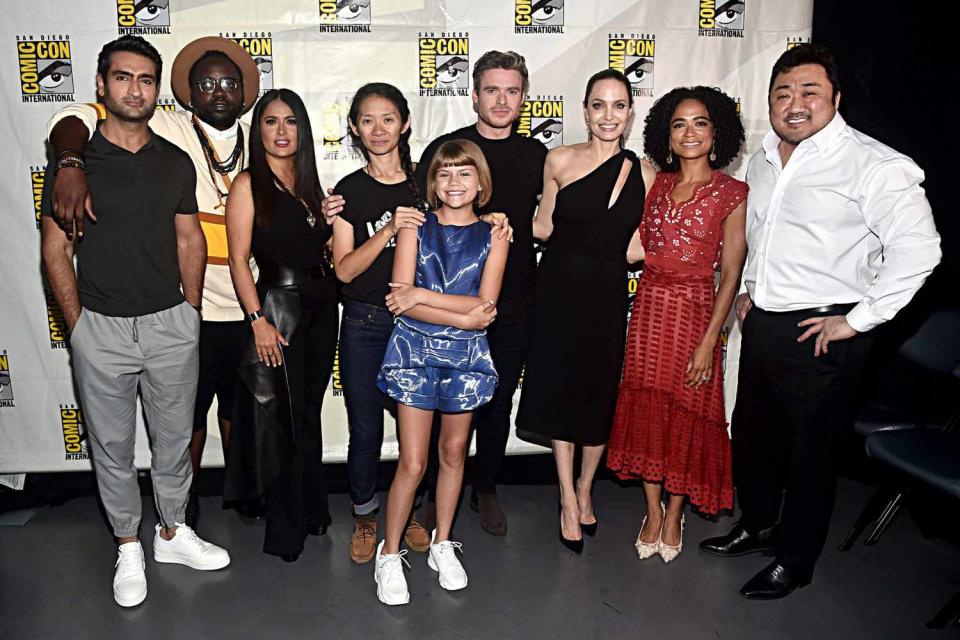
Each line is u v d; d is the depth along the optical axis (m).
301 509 2.91
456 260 2.56
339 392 3.54
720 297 2.79
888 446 2.80
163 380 2.65
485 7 3.33
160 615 2.63
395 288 2.51
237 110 2.90
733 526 3.28
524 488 3.67
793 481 2.69
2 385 3.38
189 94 2.95
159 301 2.57
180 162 2.58
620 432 2.98
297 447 2.83
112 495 2.68
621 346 2.94
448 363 2.55
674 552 2.99
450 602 2.71
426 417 2.61
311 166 2.76
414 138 3.39
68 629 2.55
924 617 2.64
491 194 2.79
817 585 2.84
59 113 2.44
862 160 2.47
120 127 2.45
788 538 2.73
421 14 3.31
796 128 2.51
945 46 3.19
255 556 3.02
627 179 2.83
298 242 2.74
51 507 3.46
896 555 3.06
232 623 2.58
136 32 3.20
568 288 2.88
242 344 3.03
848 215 2.50
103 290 2.50
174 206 2.56
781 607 2.69
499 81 2.82
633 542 3.15
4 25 3.16
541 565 2.97
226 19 3.23
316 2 3.26
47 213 2.44
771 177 2.67
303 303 2.77
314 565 2.95
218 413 3.16
